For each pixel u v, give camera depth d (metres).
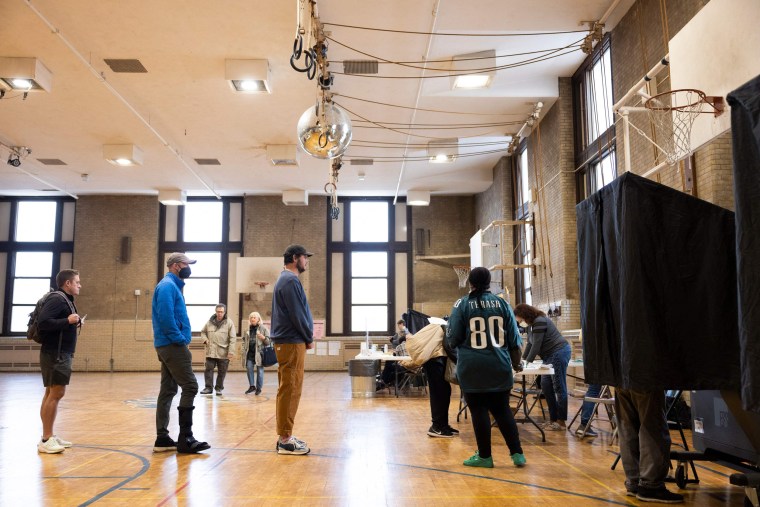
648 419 3.60
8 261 18.88
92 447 5.44
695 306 3.50
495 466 4.64
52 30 8.54
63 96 11.36
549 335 6.75
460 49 9.70
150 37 9.14
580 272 4.17
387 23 8.77
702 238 3.55
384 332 18.92
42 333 5.20
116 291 18.62
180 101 11.59
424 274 19.06
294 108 11.91
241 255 19.06
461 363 4.60
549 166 11.98
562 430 6.56
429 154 13.87
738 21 4.26
